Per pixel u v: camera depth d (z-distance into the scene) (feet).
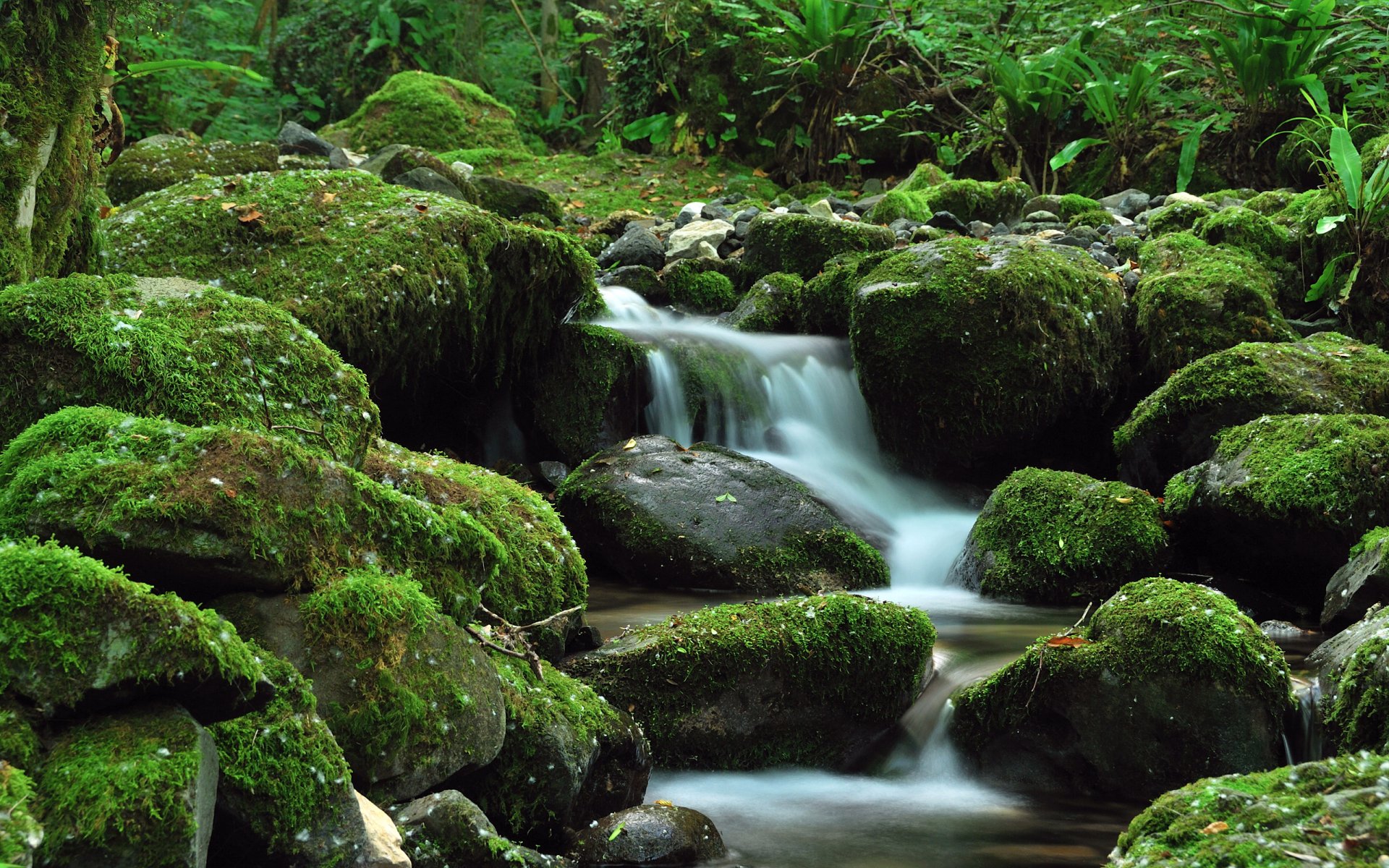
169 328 10.75
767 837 10.19
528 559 12.21
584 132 48.26
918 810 11.00
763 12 37.27
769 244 26.22
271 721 7.34
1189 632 10.99
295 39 48.73
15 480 8.09
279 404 10.92
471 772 9.00
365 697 8.24
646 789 10.77
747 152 37.55
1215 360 18.28
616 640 11.98
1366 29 28.25
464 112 39.42
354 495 8.87
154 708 6.72
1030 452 20.99
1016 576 16.88
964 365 20.07
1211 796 8.20
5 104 11.79
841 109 35.73
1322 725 10.70
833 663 11.84
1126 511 16.83
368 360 16.98
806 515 17.39
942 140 34.99
